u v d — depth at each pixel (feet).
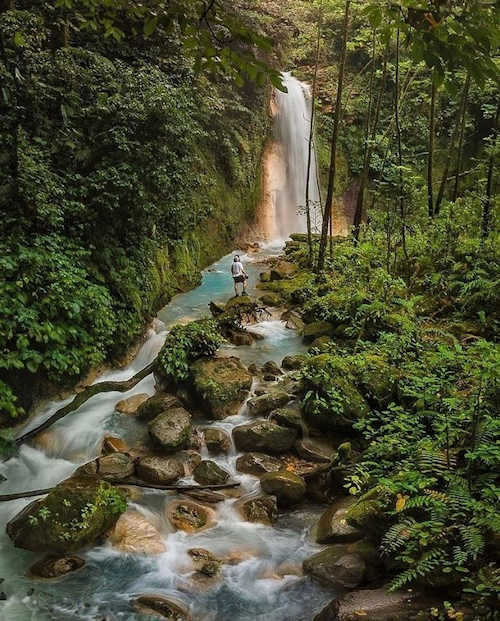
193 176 35.12
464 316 28.94
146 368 26.43
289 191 65.41
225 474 20.45
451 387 18.22
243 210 59.11
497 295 27.99
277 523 18.44
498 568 12.50
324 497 19.38
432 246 34.83
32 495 18.99
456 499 13.67
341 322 31.81
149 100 27.43
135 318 29.78
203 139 52.03
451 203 37.65
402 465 16.58
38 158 25.44
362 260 35.27
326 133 69.05
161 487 19.67
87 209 26.55
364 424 20.21
